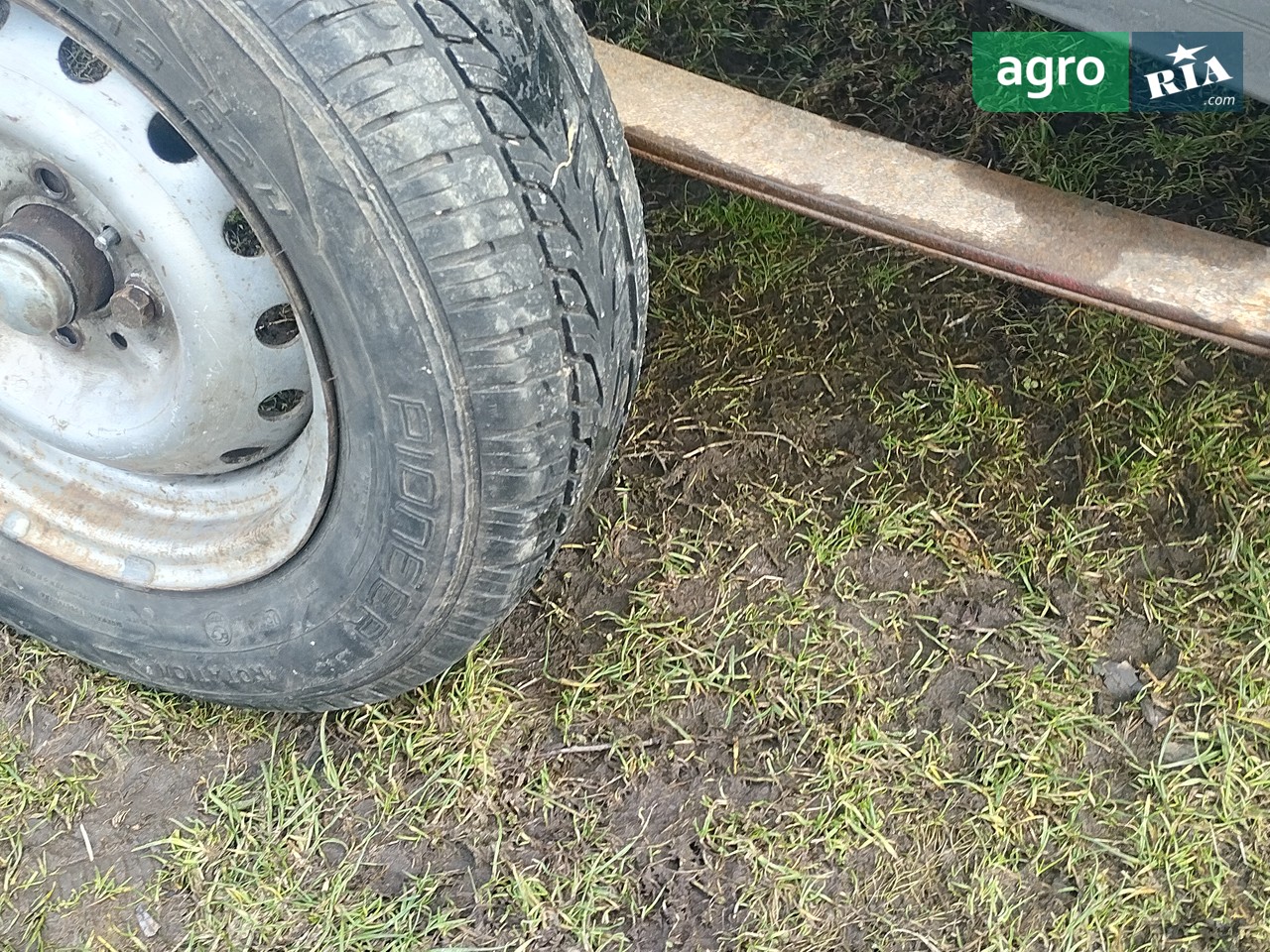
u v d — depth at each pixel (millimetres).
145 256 1493
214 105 1293
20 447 1985
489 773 2008
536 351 1450
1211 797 1921
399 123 1282
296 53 1245
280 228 1366
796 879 1903
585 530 2223
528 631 2141
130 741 2084
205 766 2059
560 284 1451
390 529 1601
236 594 1834
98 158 1418
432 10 1303
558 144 1427
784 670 2074
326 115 1266
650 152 1780
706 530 2205
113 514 1944
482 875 1937
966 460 2223
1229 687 1992
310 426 1690
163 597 1897
